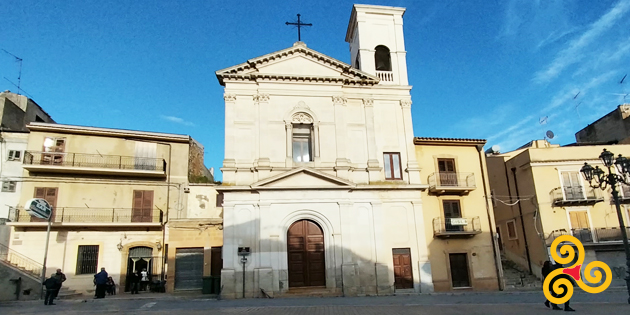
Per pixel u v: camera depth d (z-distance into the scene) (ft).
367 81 89.35
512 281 89.61
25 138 95.55
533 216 93.76
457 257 86.48
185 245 87.20
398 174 86.99
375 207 82.64
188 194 100.07
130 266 93.30
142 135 100.17
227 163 80.07
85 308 59.16
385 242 81.71
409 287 80.74
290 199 79.87
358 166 84.94
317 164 83.20
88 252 91.15
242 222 77.82
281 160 82.38
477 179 91.66
